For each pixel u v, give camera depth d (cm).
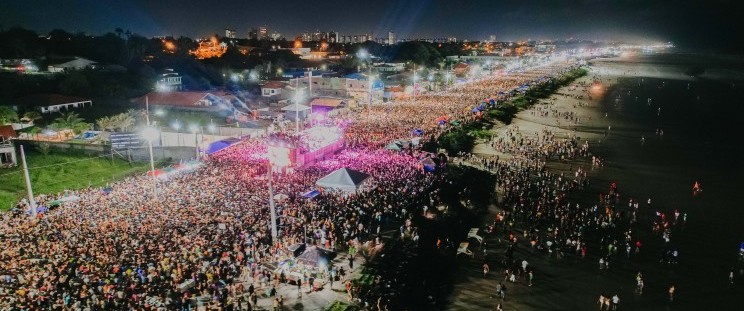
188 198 4394
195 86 12250
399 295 3209
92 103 8644
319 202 4506
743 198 5491
